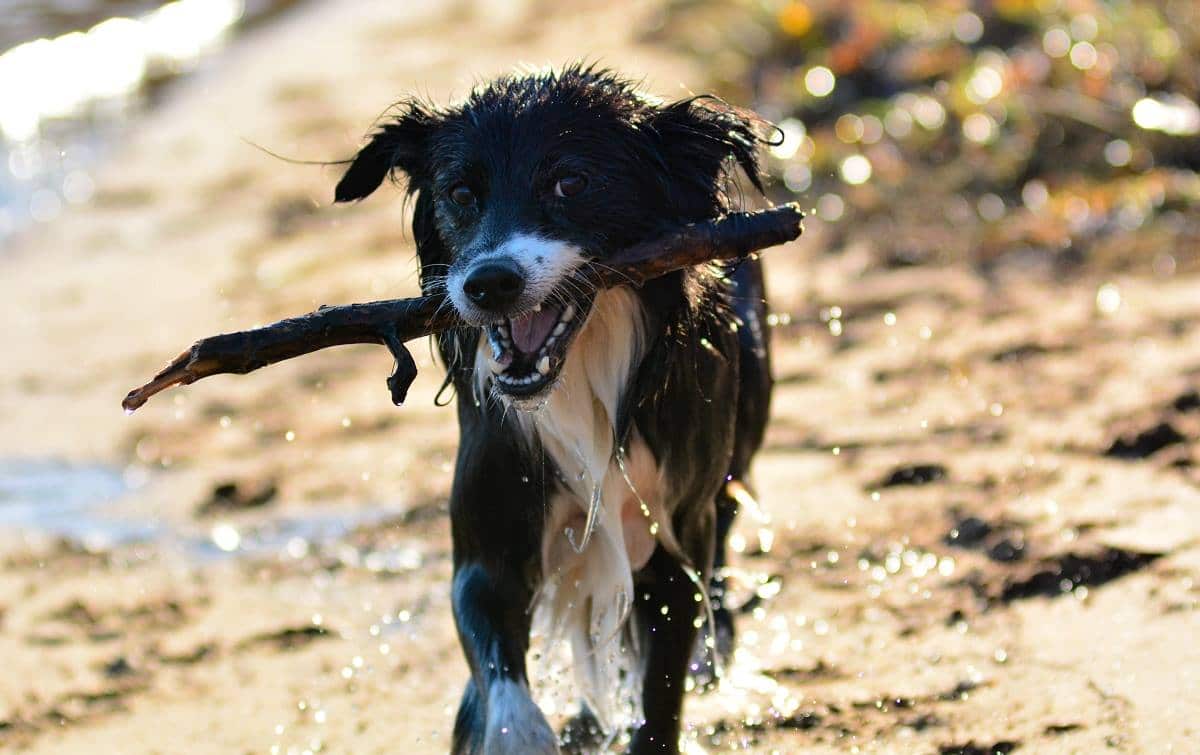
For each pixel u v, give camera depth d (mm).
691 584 7445
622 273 6688
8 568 10539
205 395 13836
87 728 8258
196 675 8797
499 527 7008
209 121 23750
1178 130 16188
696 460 7203
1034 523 9328
